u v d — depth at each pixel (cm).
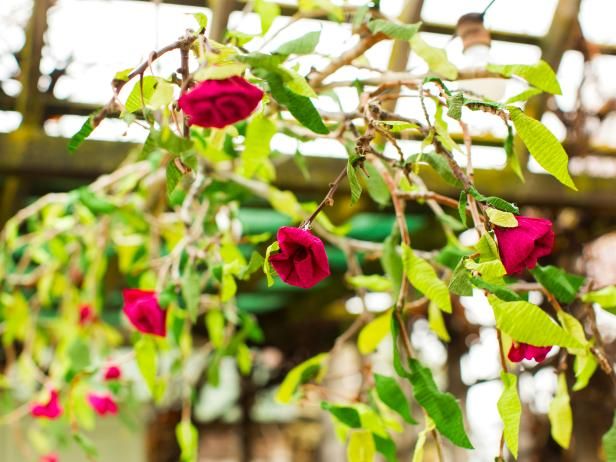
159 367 127
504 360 71
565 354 86
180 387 230
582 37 137
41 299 145
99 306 142
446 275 96
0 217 162
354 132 90
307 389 100
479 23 95
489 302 66
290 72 66
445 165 75
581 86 143
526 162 146
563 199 148
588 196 149
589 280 85
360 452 86
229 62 63
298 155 104
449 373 195
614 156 155
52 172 132
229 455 330
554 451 184
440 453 74
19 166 131
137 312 93
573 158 150
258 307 232
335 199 154
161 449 267
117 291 208
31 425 259
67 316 146
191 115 63
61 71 131
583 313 85
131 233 133
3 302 143
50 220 139
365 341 97
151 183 129
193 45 67
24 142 132
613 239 184
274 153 115
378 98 77
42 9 122
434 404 72
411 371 74
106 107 70
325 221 112
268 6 92
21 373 147
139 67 66
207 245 101
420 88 68
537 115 145
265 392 267
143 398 266
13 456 257
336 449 221
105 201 124
